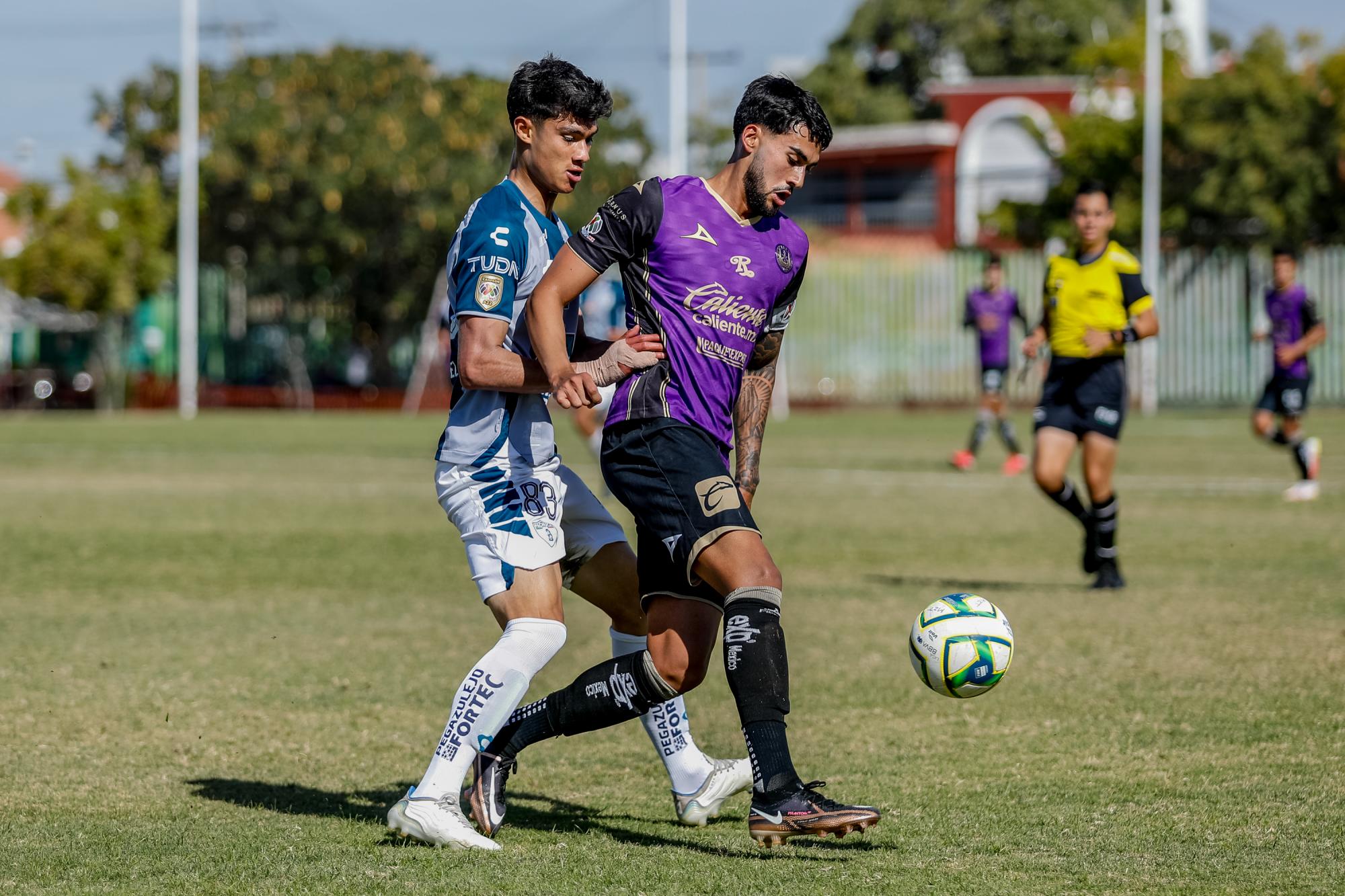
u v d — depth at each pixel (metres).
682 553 11.69
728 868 11.22
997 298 52.78
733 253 12.04
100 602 24.95
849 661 20.06
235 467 56.47
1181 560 30.06
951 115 145.38
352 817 12.82
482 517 12.07
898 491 46.69
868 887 10.64
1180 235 114.62
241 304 128.75
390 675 19.11
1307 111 107.38
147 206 112.00
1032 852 11.54
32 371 117.75
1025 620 22.98
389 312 121.19
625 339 11.56
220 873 11.02
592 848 11.88
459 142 116.81
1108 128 115.50
